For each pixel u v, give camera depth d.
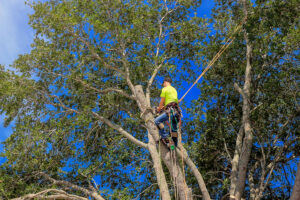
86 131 16.92
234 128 18.00
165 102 8.21
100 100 16.84
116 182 17.02
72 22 14.52
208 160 17.31
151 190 16.44
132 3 16.64
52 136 15.55
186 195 7.73
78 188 15.23
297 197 10.43
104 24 14.56
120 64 16.88
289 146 16.45
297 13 14.48
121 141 16.50
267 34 15.48
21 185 15.09
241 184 14.16
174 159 7.98
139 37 15.65
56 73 16.09
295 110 15.40
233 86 18.23
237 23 17.03
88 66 16.78
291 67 15.03
